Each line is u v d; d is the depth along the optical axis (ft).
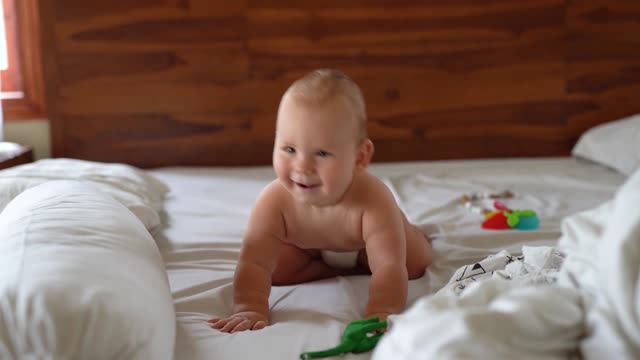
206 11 7.63
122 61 7.62
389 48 7.83
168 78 7.70
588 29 7.96
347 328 3.10
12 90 7.77
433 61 7.89
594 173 6.90
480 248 4.66
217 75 7.73
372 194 3.84
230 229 5.06
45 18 7.47
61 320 2.52
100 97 7.65
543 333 2.25
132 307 2.68
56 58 7.54
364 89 7.88
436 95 7.95
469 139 8.04
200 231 5.02
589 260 2.64
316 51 7.78
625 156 6.77
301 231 3.97
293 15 7.70
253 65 7.75
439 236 4.83
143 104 7.71
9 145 7.34
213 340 3.17
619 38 8.00
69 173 5.19
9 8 7.66
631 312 2.22
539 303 2.31
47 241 3.07
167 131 7.77
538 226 5.08
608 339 2.22
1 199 4.69
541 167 7.25
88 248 3.09
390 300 3.55
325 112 3.44
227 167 7.84
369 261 3.81
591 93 8.06
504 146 8.07
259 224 3.91
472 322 2.15
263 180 6.79
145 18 7.57
